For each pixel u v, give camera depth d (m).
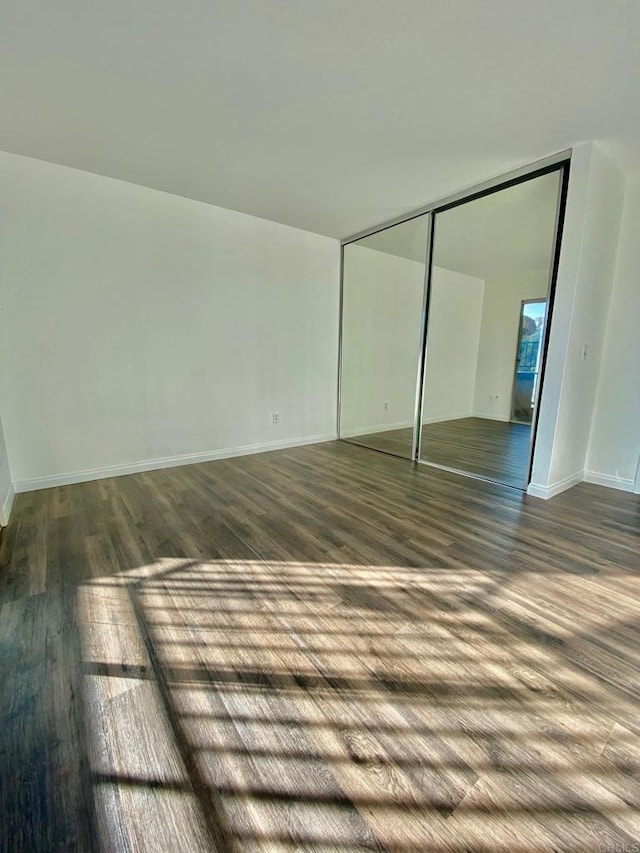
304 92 1.97
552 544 2.14
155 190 3.19
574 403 2.87
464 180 2.96
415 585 1.76
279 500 2.79
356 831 0.84
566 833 0.83
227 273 3.69
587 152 2.41
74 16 1.51
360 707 1.14
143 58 1.74
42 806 0.88
